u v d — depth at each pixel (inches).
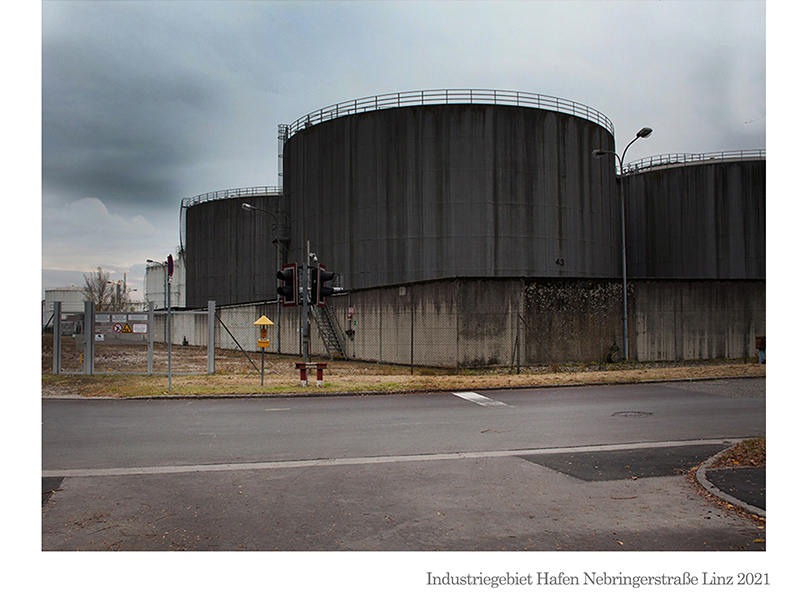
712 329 1060.5
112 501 250.2
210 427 424.5
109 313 786.8
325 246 1565.0
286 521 225.6
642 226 1903.3
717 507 241.3
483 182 1430.9
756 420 448.1
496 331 898.1
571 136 1524.4
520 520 226.8
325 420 453.7
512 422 442.9
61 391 625.0
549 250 1462.8
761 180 1801.2
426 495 258.2
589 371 834.2
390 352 1025.5
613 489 267.1
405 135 1457.9
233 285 2395.4
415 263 1432.1
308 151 1637.6
